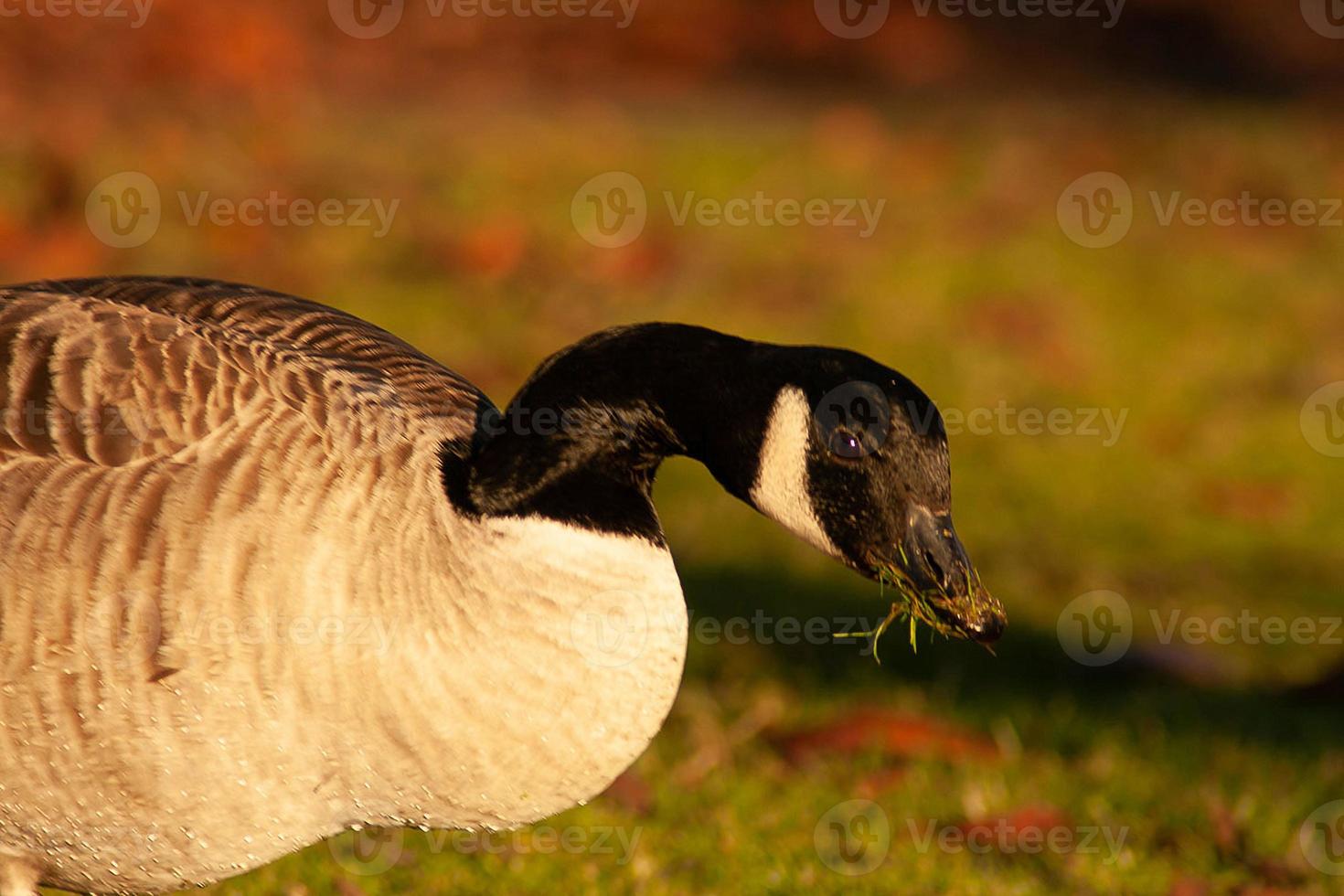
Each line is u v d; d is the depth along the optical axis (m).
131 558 5.76
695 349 6.16
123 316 6.24
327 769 5.98
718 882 8.37
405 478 6.05
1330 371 19.22
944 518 5.93
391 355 6.80
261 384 6.11
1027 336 19.05
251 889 7.92
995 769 9.86
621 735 6.12
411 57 29.23
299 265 18.39
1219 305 20.83
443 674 5.88
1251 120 30.41
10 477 5.90
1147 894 8.48
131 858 6.18
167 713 5.79
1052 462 16.55
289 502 5.86
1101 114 29.89
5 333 6.20
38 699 5.80
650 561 6.20
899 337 18.55
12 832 6.13
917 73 33.50
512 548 6.01
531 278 18.84
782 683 11.12
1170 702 11.56
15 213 18.39
